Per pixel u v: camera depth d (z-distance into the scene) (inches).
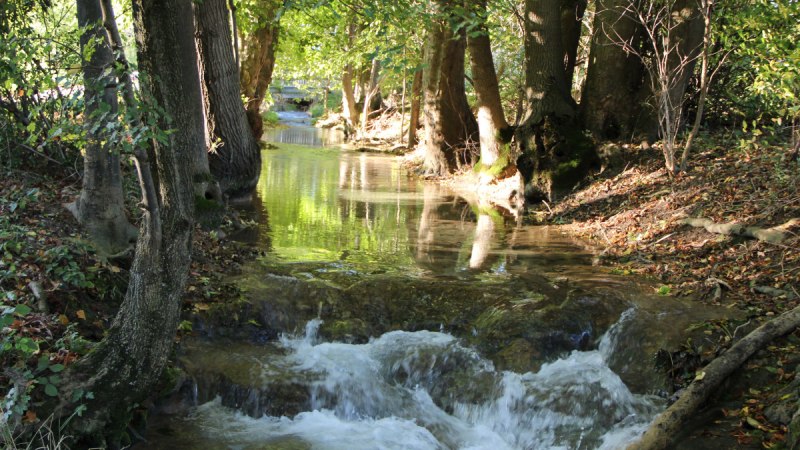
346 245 402.0
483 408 247.8
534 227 481.7
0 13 311.4
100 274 264.4
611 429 229.1
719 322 271.4
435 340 278.2
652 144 542.3
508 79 952.9
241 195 551.5
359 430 231.1
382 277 327.0
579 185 547.2
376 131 1350.9
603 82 559.5
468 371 262.2
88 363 195.9
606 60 557.3
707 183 446.6
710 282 311.7
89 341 222.4
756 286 298.2
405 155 1005.8
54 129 200.1
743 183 422.3
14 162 330.0
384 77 1264.8
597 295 305.6
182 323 265.3
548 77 579.8
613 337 279.1
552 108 575.5
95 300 254.2
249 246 382.3
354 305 301.3
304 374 249.4
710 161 490.0
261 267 334.0
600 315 293.3
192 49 280.5
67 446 185.9
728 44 478.9
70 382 191.5
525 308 291.4
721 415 218.1
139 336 193.8
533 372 259.8
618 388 244.4
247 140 540.4
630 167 531.8
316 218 490.3
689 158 508.4
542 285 322.7
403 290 311.7
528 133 577.0
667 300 301.9
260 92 794.2
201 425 226.2
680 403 218.2
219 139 520.4
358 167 868.6
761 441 200.5
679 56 506.0
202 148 403.5
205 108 515.8
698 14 501.4
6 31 313.7
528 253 394.3
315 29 861.8
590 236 443.2
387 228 464.4
